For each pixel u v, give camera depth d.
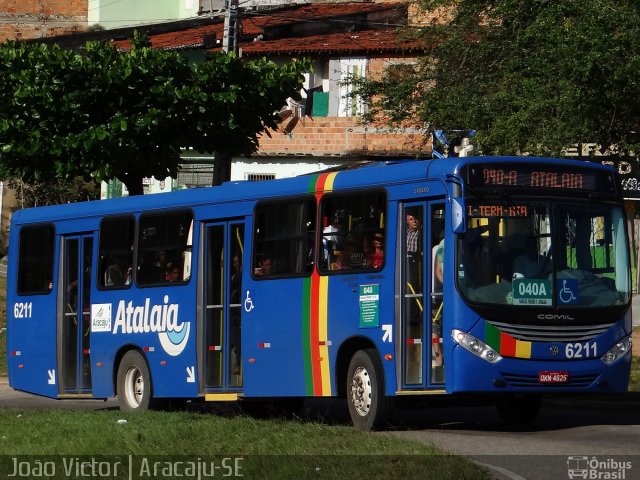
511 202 18.92
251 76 35.91
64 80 34.12
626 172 30.50
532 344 18.69
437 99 34.12
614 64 26.84
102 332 25.92
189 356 23.61
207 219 23.52
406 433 19.36
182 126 35.22
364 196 20.27
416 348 19.22
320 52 52.16
